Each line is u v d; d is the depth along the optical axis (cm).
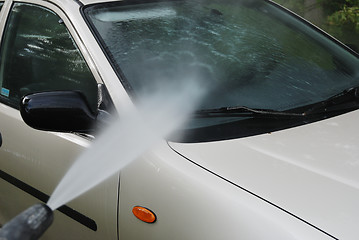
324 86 239
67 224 219
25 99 193
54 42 236
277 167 176
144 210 181
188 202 170
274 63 240
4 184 255
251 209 160
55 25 237
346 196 162
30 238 103
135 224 185
